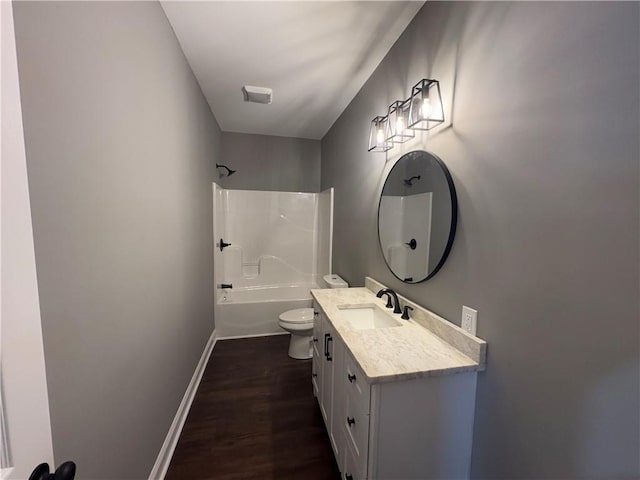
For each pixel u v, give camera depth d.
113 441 0.95
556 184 0.76
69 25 0.70
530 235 0.84
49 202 0.64
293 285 3.83
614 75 0.63
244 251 3.73
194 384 2.10
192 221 2.05
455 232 1.17
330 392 1.49
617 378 0.64
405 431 0.99
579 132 0.70
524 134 0.85
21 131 0.44
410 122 1.35
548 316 0.79
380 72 1.91
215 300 3.05
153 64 1.28
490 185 0.99
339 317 1.49
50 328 0.64
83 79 0.76
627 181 0.61
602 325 0.66
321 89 2.32
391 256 1.72
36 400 0.48
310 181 3.87
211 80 2.19
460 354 1.09
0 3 0.40
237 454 1.53
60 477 0.48
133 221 1.08
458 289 1.15
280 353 2.74
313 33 1.62
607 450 0.66
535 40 0.82
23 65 0.56
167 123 1.47
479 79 1.04
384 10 1.44
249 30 1.59
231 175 3.62
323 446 1.59
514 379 0.90
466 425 1.05
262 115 2.96
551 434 0.79
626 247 0.61
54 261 0.66
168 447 1.50
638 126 0.59
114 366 0.95
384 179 1.86
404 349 1.12
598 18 0.66
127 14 1.02
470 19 1.08
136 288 1.11
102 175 0.86
